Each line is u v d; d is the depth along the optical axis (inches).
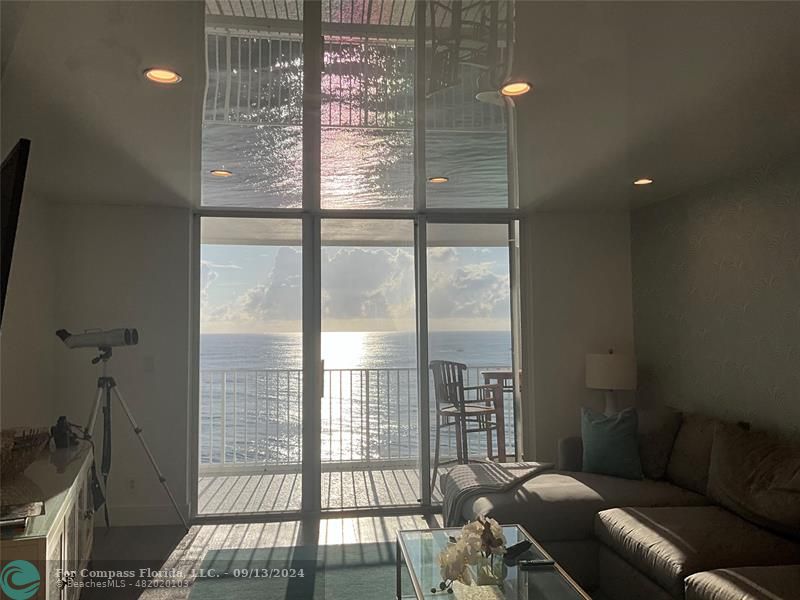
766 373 125.6
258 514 154.9
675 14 62.5
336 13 60.6
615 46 70.6
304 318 162.7
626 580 103.2
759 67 77.5
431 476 163.9
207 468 176.6
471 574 86.1
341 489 167.5
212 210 158.4
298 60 71.0
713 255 142.6
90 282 151.2
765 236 126.0
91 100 82.4
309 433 159.3
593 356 165.5
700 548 92.1
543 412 171.8
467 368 169.6
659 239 164.4
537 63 74.3
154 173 122.3
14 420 128.0
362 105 85.1
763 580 78.7
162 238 155.3
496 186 141.9
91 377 149.2
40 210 141.9
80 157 110.0
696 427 134.0
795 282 118.1
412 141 103.2
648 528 101.7
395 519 153.0
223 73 74.6
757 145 112.9
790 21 65.2
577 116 94.6
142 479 149.4
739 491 107.6
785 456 105.3
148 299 153.8
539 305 174.2
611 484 128.8
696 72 78.5
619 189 148.5
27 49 67.6
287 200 148.9
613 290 177.6
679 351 156.0
